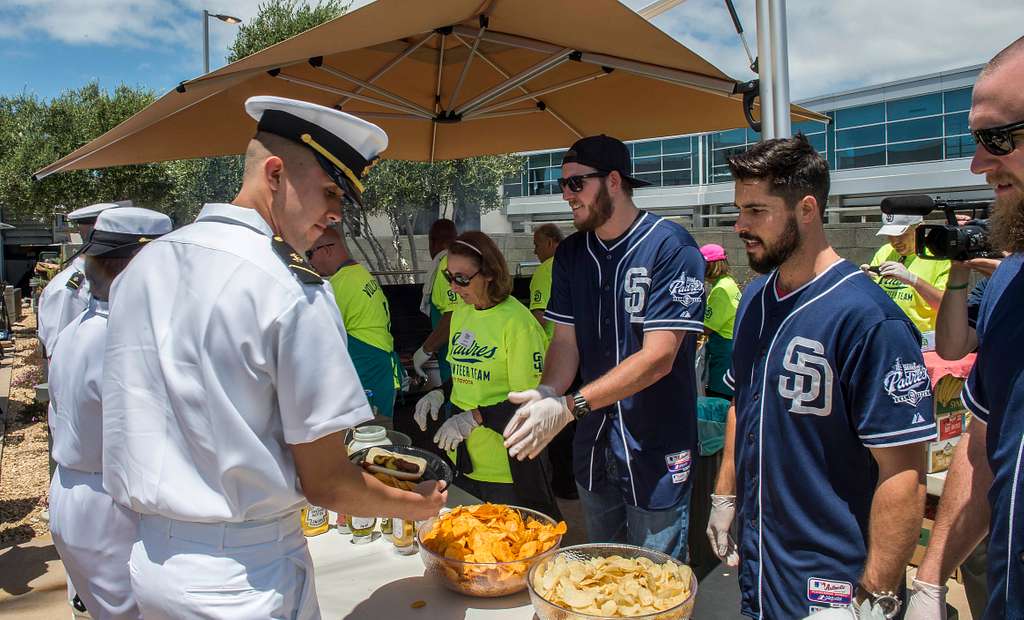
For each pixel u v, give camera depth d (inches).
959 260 84.2
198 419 50.7
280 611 53.7
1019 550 48.6
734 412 81.0
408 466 67.3
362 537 86.2
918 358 61.1
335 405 51.3
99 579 75.2
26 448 266.1
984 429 57.9
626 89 164.9
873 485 65.7
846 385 62.9
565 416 77.7
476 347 102.5
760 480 68.3
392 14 106.5
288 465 53.6
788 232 64.4
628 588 62.0
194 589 51.3
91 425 74.9
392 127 195.2
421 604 70.2
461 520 76.9
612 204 86.2
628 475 87.1
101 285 80.2
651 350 80.7
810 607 65.3
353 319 135.3
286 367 50.1
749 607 70.7
